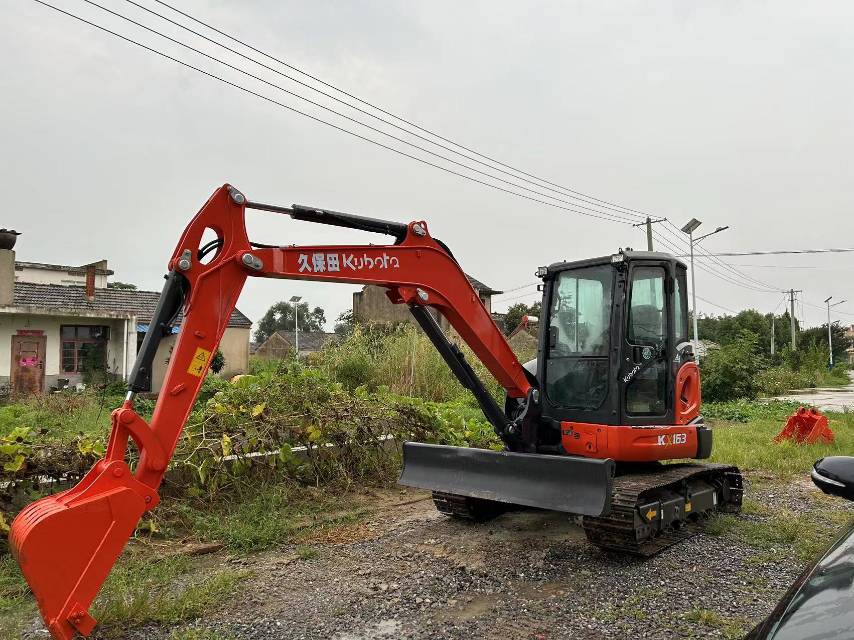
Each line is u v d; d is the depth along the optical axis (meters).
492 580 5.02
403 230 5.56
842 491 3.09
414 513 7.05
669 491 6.09
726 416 17.06
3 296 20.11
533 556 5.56
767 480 8.80
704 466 6.61
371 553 5.67
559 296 6.53
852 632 2.04
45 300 22.47
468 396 15.28
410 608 4.49
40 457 5.81
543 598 4.67
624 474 6.12
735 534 6.21
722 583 4.91
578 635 4.07
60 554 3.54
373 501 7.53
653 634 4.06
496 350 6.12
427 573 5.16
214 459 6.72
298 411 7.88
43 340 21.45
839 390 35.34
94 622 3.58
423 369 15.31
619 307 5.95
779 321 69.81
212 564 5.41
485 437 9.70
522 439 6.24
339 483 7.86
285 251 4.74
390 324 17.75
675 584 4.89
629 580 4.99
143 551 5.59
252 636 4.05
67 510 3.59
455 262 5.84
